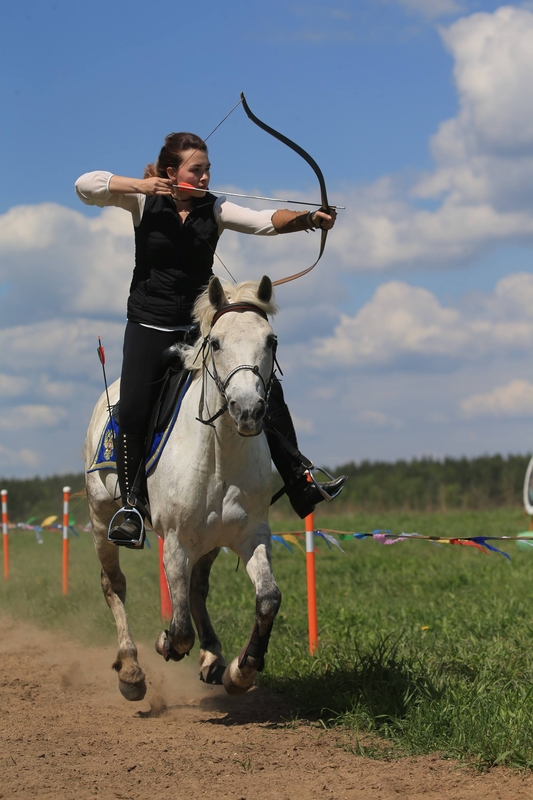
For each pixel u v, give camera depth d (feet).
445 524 99.76
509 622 35.70
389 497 152.97
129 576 57.36
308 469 23.57
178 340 24.84
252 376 20.01
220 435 21.48
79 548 80.53
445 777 18.43
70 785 18.20
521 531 85.66
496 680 24.89
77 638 38.06
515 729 20.06
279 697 26.08
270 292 21.93
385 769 19.13
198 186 24.50
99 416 28.96
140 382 24.59
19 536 100.37
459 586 50.65
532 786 17.63
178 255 24.47
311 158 21.67
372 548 78.18
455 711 21.35
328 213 22.75
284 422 24.16
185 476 22.27
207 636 26.94
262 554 22.40
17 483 139.74
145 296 24.80
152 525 24.09
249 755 20.38
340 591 49.32
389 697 22.86
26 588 51.42
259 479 22.38
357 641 31.09
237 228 24.50
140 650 34.40
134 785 18.24
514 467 156.46
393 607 41.91
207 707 25.61
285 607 42.50
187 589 22.80
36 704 26.09
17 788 17.92
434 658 28.53
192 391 23.13
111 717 24.45
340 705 23.62
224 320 21.24
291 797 17.39
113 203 24.79
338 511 146.72
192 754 20.44
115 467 25.89
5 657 34.14
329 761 19.86
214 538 22.75
